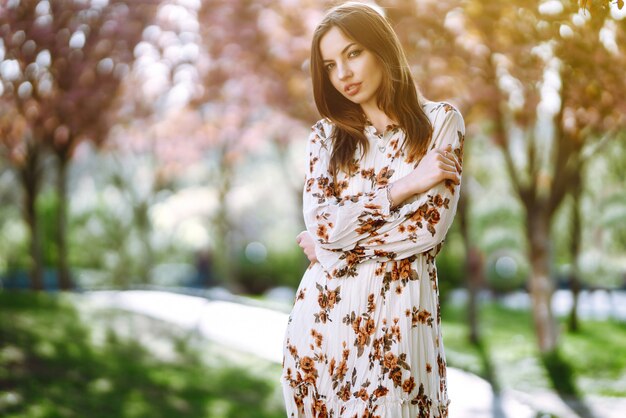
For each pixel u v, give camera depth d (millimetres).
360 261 2061
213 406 6020
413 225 2000
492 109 8352
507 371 8695
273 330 9688
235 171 20172
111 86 7734
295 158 19156
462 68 7312
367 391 2020
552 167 9750
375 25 2051
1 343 7145
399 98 2064
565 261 15656
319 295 2117
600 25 4219
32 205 13266
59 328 8391
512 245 14453
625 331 12125
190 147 15656
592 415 6750
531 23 5641
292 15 7922
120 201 20609
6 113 7934
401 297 2025
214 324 9961
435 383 2047
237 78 9359
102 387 6227
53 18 6426
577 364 8820
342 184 2156
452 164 2021
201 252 23828
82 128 8016
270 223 24219
